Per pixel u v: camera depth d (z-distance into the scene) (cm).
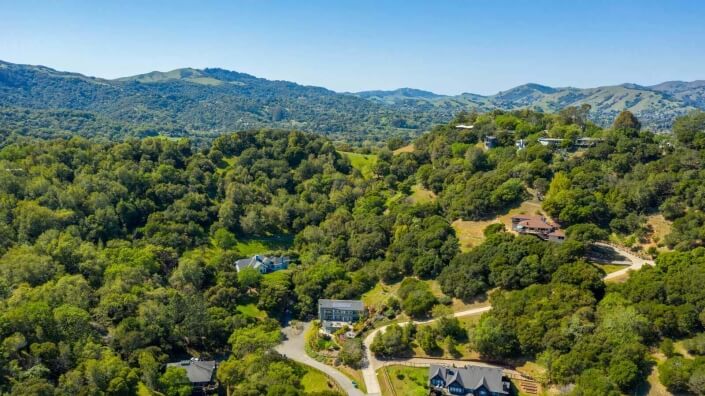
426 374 11500
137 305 13150
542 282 12800
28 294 12219
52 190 17338
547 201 15350
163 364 11875
